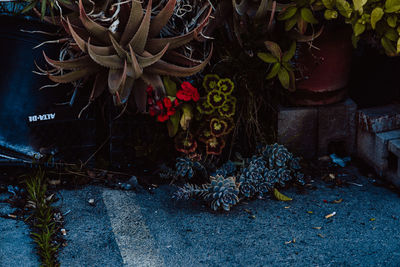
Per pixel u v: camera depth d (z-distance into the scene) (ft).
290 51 7.88
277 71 7.90
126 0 7.48
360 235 7.24
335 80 8.34
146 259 6.89
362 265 6.81
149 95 7.93
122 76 7.17
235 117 8.37
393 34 7.55
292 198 7.89
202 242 7.15
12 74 7.66
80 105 7.98
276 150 8.05
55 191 7.80
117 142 8.38
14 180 7.89
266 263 6.86
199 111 7.97
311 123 8.48
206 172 8.15
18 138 7.85
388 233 7.26
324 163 8.57
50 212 7.39
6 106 7.74
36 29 7.56
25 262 6.70
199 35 7.82
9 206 7.45
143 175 8.29
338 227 7.37
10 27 7.52
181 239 7.18
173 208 7.69
